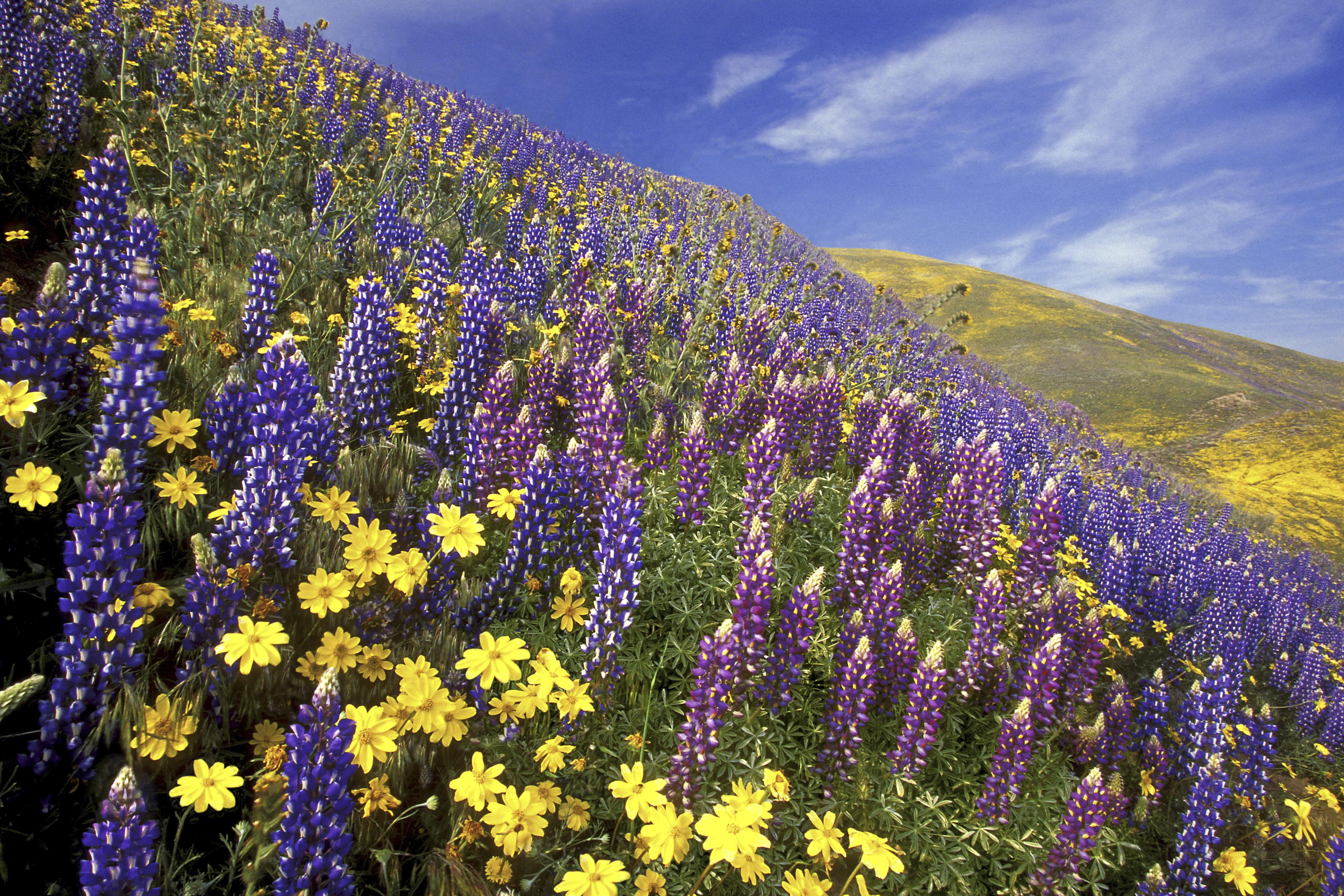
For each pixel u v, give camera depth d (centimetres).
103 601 210
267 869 203
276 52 1179
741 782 312
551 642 364
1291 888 477
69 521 206
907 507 533
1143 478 1747
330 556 320
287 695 271
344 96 1170
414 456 444
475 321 473
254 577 269
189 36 1016
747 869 253
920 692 357
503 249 955
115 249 344
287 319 574
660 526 484
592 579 395
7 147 558
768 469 459
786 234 2450
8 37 596
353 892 210
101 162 332
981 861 367
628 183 1836
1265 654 899
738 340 779
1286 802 506
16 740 228
